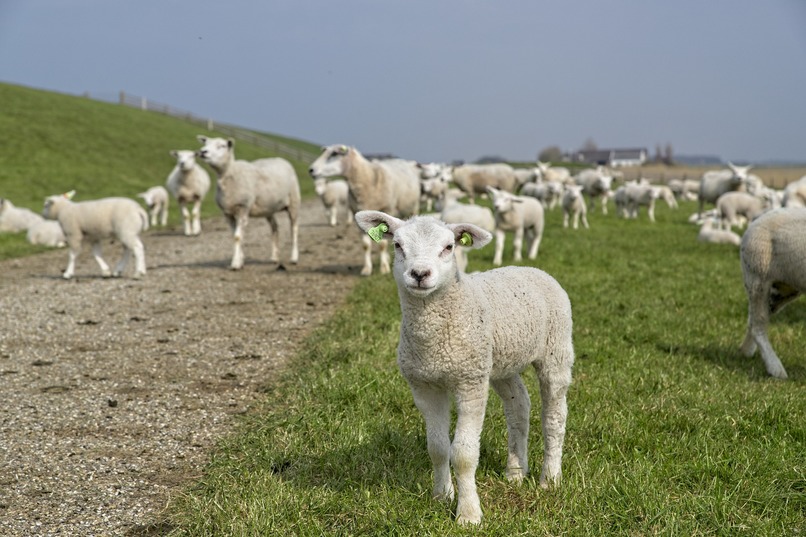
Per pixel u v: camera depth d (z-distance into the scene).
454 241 3.97
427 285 3.70
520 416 4.64
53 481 4.93
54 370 7.51
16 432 5.79
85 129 39.28
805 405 5.86
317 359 7.38
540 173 29.98
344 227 22.69
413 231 3.96
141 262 13.01
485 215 12.06
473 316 3.96
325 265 14.47
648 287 11.16
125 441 5.60
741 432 5.36
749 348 7.65
